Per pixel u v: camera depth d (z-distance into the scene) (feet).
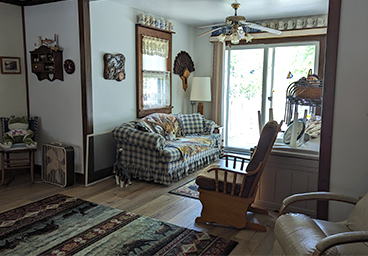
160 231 9.57
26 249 8.48
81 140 13.96
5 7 14.35
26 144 13.96
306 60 18.49
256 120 20.59
